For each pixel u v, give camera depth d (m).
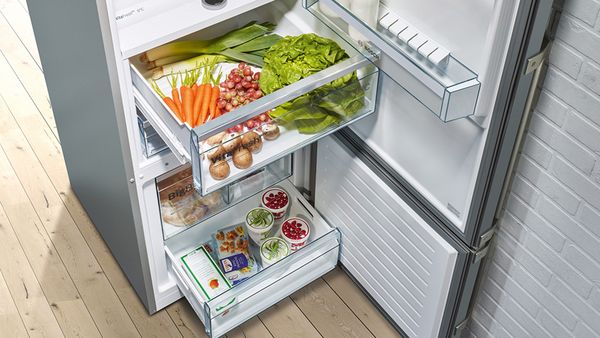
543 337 3.08
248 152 2.96
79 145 3.36
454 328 3.23
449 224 3.02
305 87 2.88
